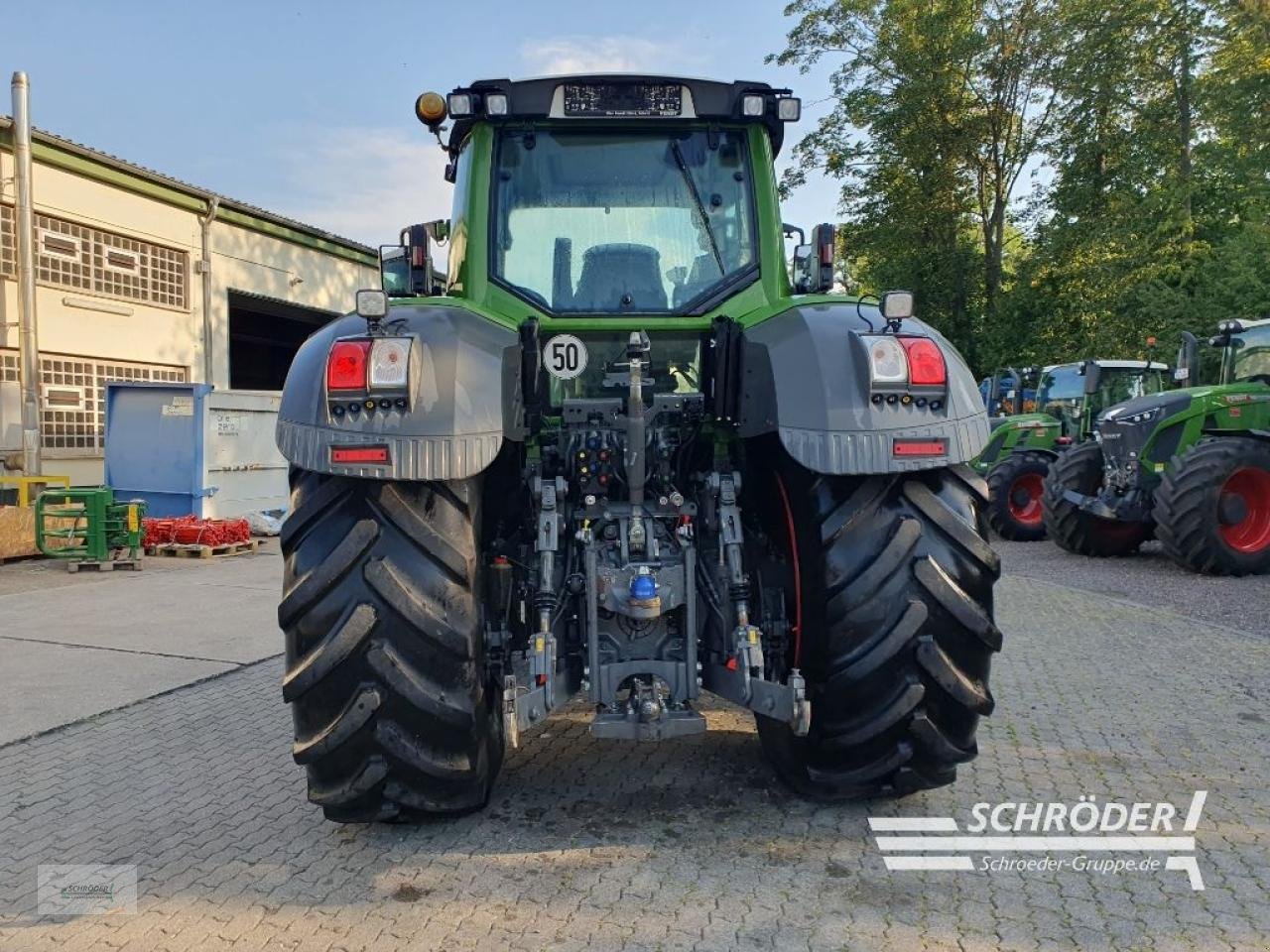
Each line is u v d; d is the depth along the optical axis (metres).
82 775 3.63
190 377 17.62
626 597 2.85
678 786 3.35
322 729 2.64
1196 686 4.64
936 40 24.47
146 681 5.07
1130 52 22.19
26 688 4.93
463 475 2.58
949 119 25.25
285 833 3.04
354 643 2.59
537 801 3.23
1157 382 13.40
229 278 18.62
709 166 3.44
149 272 16.77
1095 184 23.34
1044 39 23.97
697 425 3.24
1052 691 4.55
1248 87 19.42
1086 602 7.00
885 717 2.76
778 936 2.36
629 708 2.82
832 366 2.75
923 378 2.72
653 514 2.97
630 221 3.39
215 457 12.23
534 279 3.34
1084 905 2.53
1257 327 9.80
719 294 3.35
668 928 2.40
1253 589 7.65
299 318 22.53
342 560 2.61
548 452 3.13
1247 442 8.34
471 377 2.69
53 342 14.84
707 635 3.04
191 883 2.71
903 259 26.28
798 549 2.99
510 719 2.65
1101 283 21.73
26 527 10.29
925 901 2.54
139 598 7.89
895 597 2.74
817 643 2.83
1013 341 24.59
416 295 3.56
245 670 5.34
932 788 3.02
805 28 26.88
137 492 12.02
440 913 2.50
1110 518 9.20
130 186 15.98
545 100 3.33
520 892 2.61
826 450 2.67
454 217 3.59
